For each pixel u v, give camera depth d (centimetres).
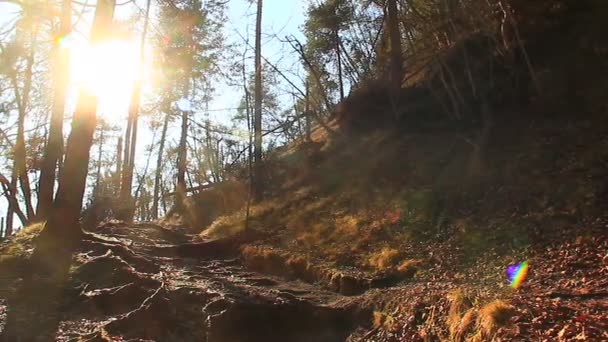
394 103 1889
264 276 1253
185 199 2411
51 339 772
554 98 1450
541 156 1266
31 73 1869
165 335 866
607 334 558
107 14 1137
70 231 1109
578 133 1282
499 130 1462
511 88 1591
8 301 873
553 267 881
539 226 1032
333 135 2152
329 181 1770
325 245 1327
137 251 1312
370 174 1645
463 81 1766
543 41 1650
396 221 1309
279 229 1567
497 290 801
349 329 919
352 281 1076
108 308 911
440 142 1602
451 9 1822
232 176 2344
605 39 1507
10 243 1155
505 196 1193
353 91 2394
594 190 1057
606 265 829
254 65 2100
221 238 1524
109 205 2273
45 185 1594
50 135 1633
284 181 2028
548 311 646
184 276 1114
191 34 2138
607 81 1389
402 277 1059
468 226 1146
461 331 695
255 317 931
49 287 937
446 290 862
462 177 1366
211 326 891
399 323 833
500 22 1700
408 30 2200
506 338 609
